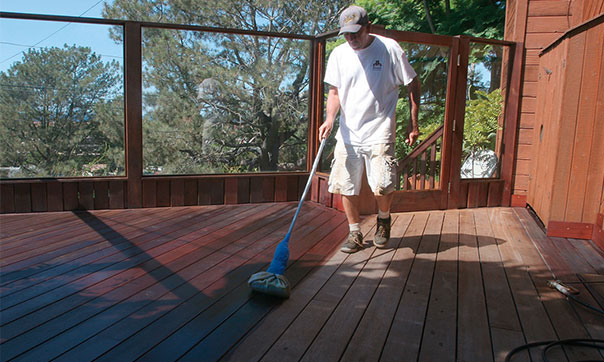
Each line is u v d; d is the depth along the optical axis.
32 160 4.04
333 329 2.00
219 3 13.20
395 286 2.52
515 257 3.09
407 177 4.45
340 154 3.05
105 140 4.20
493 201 4.87
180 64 4.27
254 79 4.52
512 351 1.83
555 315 2.21
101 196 4.21
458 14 11.84
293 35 4.51
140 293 2.34
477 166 4.80
